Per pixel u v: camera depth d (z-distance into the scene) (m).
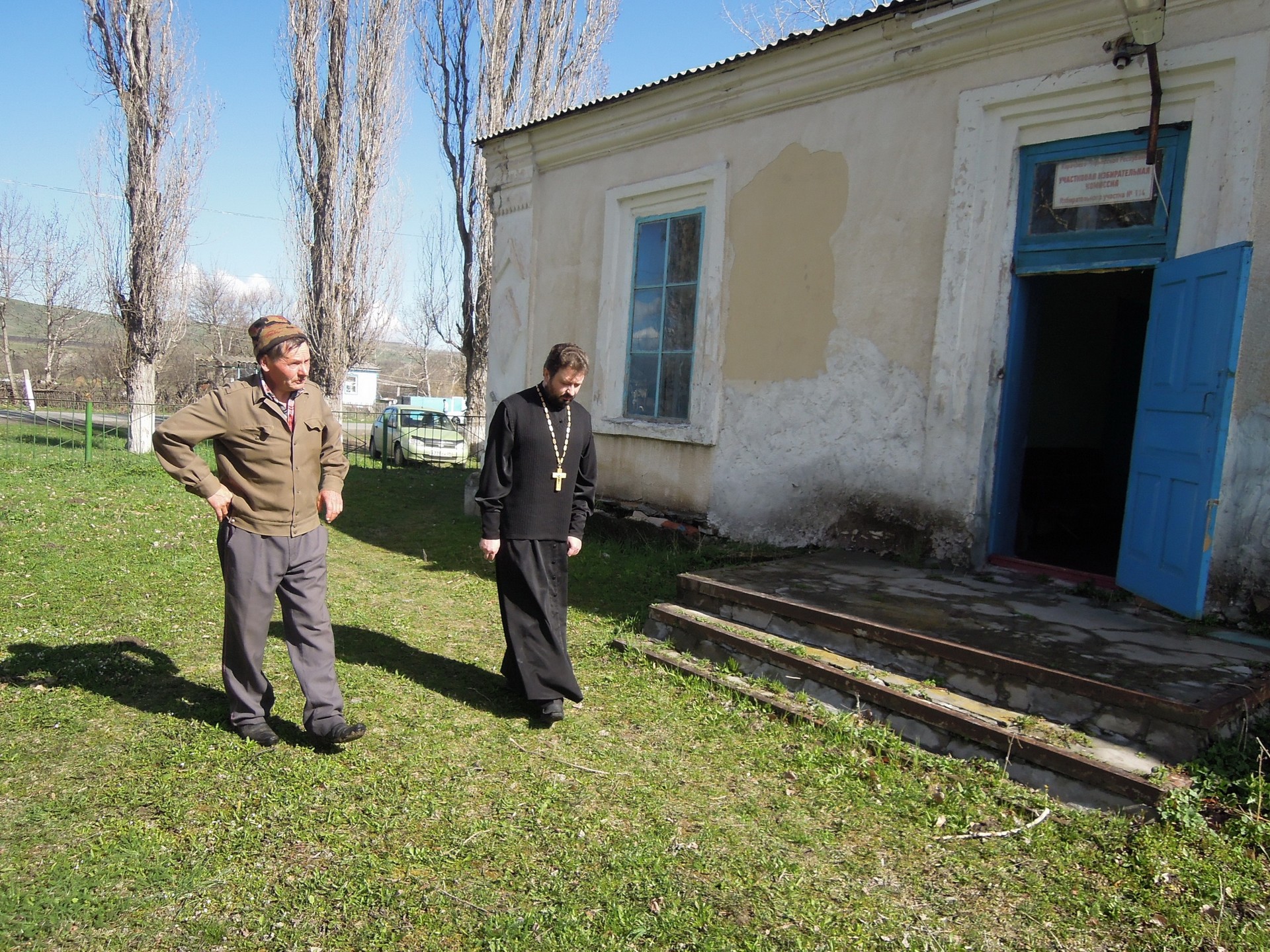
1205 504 4.24
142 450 15.84
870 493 6.23
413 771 3.39
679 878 2.71
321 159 19.66
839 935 2.45
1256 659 3.78
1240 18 4.56
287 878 2.65
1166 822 2.90
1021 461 5.85
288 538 3.48
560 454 3.87
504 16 17.48
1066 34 5.21
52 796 3.10
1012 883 2.71
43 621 5.16
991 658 3.69
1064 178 5.36
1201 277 4.43
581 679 4.47
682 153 7.63
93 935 2.37
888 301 6.12
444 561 7.58
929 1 5.69
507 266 9.50
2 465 12.87
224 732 3.67
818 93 6.55
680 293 7.80
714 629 4.62
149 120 15.39
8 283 37.41
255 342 3.40
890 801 3.22
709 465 7.42
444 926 2.45
